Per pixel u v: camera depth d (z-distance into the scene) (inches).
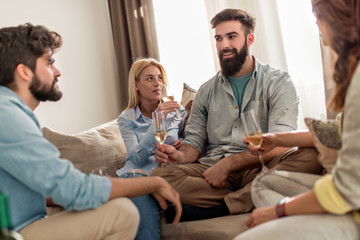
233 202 59.4
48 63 53.7
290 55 121.7
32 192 48.6
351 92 33.3
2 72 50.6
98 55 152.3
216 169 64.4
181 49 146.0
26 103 52.7
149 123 95.0
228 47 79.5
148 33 141.6
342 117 39.4
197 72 144.2
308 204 36.2
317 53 116.6
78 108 142.5
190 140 82.6
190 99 102.4
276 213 39.2
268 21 123.5
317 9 39.1
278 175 49.9
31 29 52.6
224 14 81.0
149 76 94.7
